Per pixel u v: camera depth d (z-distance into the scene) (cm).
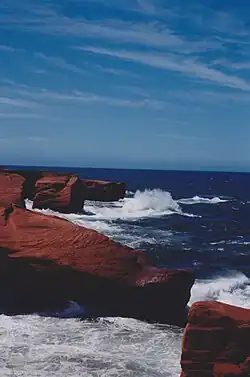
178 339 1399
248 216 5728
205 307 975
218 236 3881
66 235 1794
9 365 1183
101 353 1274
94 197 6009
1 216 1884
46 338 1386
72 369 1170
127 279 1652
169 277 1631
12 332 1431
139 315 1633
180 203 7488
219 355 945
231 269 2548
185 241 3491
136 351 1295
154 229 4069
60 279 1695
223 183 16150
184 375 959
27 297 1733
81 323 1536
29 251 1730
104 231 3738
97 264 1688
